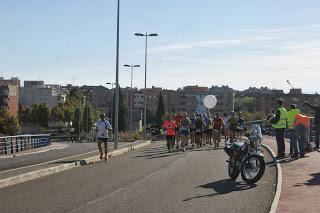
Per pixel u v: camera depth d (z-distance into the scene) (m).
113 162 21.16
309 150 21.42
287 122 19.78
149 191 12.58
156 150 28.81
